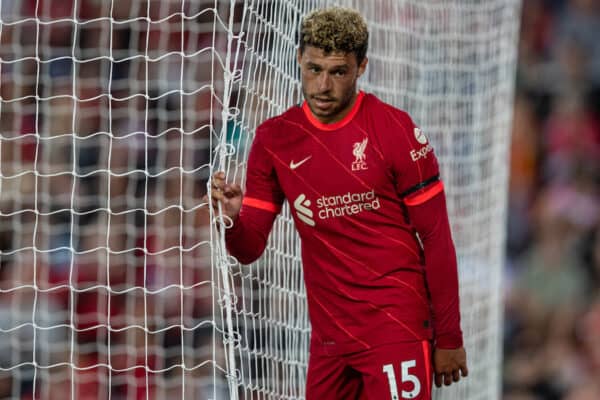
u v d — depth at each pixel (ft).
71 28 94.63
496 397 80.18
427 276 44.96
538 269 117.70
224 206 44.27
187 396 83.56
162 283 86.94
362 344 45.27
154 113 92.68
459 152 80.12
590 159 126.41
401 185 44.47
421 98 76.23
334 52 42.45
